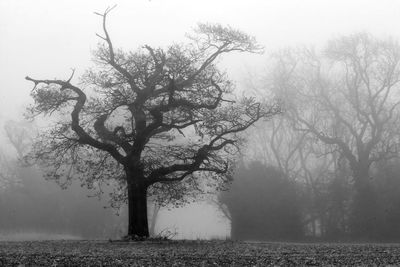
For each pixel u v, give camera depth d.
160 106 33.25
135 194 33.34
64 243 30.05
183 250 23.66
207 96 34.09
